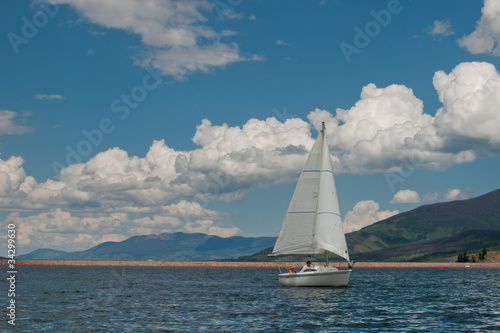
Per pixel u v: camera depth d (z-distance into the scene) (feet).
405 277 506.48
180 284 349.82
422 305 202.59
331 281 252.83
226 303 207.72
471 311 184.24
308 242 247.50
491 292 278.67
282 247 250.98
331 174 249.75
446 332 139.33
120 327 145.79
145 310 184.55
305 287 253.85
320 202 246.68
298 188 250.16
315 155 250.57
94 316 167.94
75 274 528.22
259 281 401.90
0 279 383.24
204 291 276.41
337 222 247.29
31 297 230.27
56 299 223.30
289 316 166.91
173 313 175.52
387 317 165.58
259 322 154.71
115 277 464.65
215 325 149.38
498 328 146.41
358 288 295.07
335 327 146.10
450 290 293.43
